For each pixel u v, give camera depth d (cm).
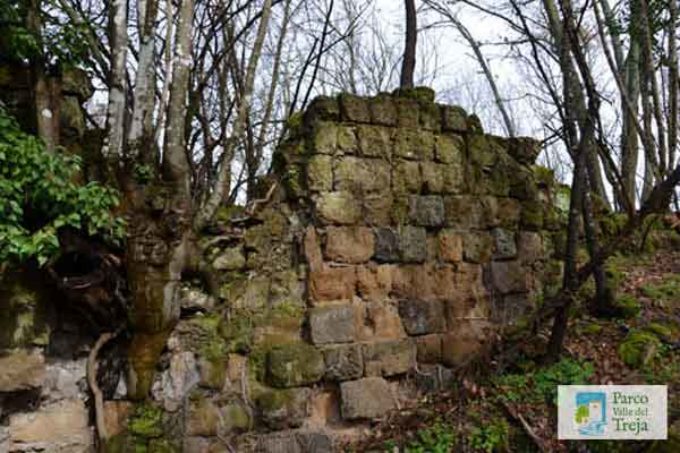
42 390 316
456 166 432
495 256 442
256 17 624
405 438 366
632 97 642
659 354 402
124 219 319
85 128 353
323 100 390
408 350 395
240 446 349
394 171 407
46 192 288
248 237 373
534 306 449
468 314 423
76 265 325
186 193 339
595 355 412
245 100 389
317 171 381
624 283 495
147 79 338
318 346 369
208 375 349
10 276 304
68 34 333
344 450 364
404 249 402
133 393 330
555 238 482
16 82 327
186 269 344
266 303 371
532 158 483
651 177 653
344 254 383
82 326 331
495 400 388
